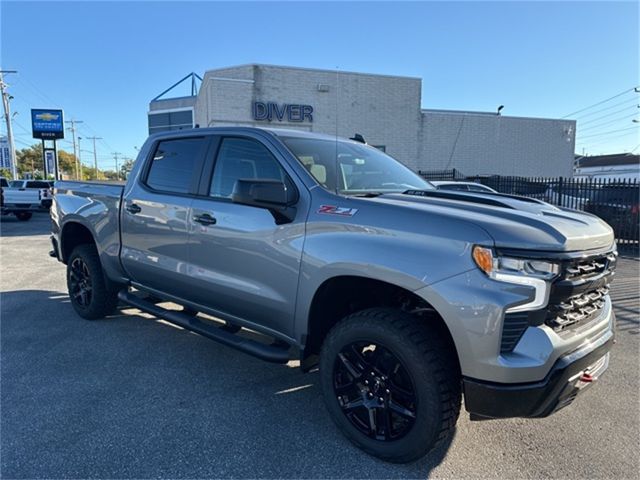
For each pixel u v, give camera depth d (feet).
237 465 8.49
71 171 337.11
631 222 38.32
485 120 79.92
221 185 11.53
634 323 17.87
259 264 10.14
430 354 7.86
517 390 7.18
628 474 8.45
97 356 13.58
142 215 13.34
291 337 9.96
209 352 14.05
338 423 9.22
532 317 7.27
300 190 9.78
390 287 8.63
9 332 15.61
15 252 34.53
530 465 8.69
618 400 11.39
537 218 7.99
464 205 8.78
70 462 8.48
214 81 62.28
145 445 9.06
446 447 9.25
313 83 66.74
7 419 9.95
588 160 190.08
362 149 12.71
